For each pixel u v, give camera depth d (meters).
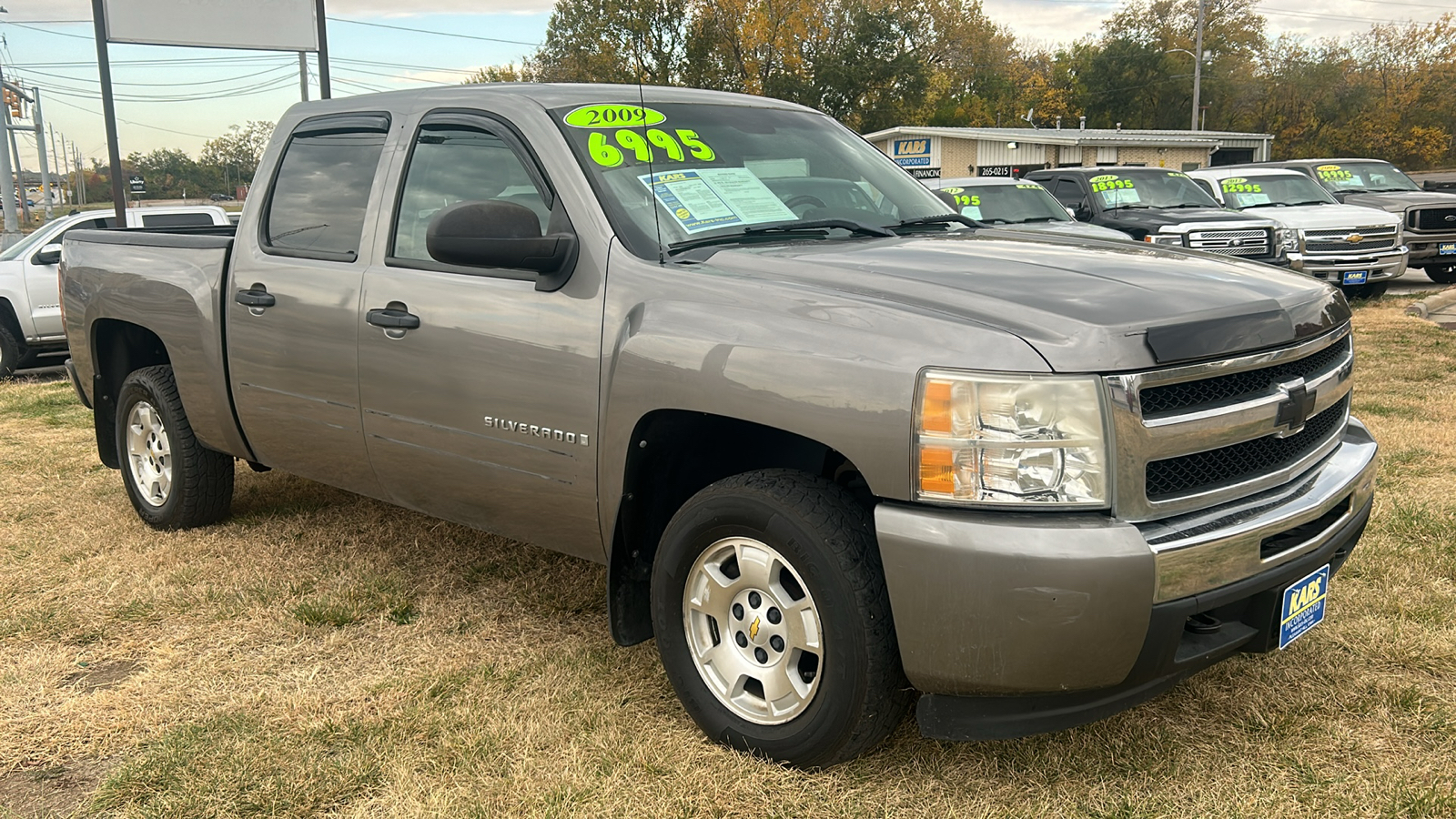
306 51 13.84
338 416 3.84
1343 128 63.50
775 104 4.05
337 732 3.00
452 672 3.36
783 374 2.55
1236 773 2.69
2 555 4.66
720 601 2.83
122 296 4.80
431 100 3.77
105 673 3.50
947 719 2.48
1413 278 16.81
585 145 3.27
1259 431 2.55
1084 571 2.24
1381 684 3.10
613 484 2.96
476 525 3.59
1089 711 2.43
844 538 2.52
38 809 2.70
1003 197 10.63
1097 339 2.33
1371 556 4.03
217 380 4.35
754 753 2.79
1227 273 2.88
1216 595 2.40
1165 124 64.88
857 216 3.55
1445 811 2.49
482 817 2.57
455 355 3.34
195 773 2.80
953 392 2.33
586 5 50.19
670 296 2.87
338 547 4.63
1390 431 5.98
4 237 21.97
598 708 3.10
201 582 4.25
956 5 65.56
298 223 4.08
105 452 5.38
